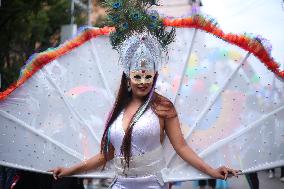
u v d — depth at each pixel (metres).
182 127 4.07
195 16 4.17
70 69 4.34
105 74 4.33
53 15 20.25
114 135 3.65
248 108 3.97
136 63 3.58
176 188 10.10
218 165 3.92
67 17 20.72
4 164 4.22
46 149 4.21
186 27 4.20
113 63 4.34
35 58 4.30
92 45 4.39
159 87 4.18
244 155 3.90
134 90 3.63
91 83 4.33
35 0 15.16
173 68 4.19
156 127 3.58
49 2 17.50
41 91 4.30
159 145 3.64
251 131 3.92
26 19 17.09
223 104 4.04
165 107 3.64
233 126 3.98
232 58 4.07
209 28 4.15
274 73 3.92
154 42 3.66
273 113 3.89
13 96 4.27
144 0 3.83
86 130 4.21
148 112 3.60
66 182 5.38
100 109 4.27
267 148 3.87
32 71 4.29
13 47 19.08
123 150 3.58
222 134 3.99
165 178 3.84
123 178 3.64
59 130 4.24
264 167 3.85
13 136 4.24
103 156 3.88
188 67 4.18
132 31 3.77
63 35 15.68
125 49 3.65
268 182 10.63
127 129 3.55
